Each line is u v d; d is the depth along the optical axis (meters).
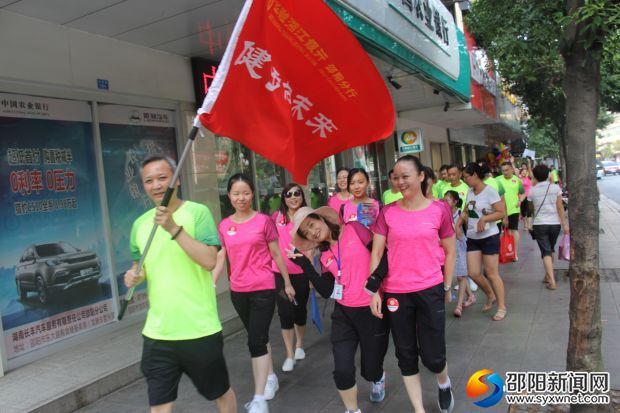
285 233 4.72
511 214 9.11
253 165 8.32
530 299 6.42
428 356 3.28
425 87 10.30
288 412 3.76
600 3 2.98
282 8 2.98
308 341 5.45
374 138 3.36
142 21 5.31
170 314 2.58
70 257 5.35
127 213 6.09
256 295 3.83
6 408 3.78
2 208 4.77
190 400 4.06
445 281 3.38
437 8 9.73
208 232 2.64
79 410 4.03
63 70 5.29
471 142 23.75
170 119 6.77
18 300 4.83
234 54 2.89
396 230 3.24
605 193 30.52
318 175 10.70
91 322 5.51
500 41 8.28
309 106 3.23
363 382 4.18
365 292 3.25
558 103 14.37
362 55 3.22
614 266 7.96
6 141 4.84
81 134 5.57
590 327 3.14
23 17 4.91
